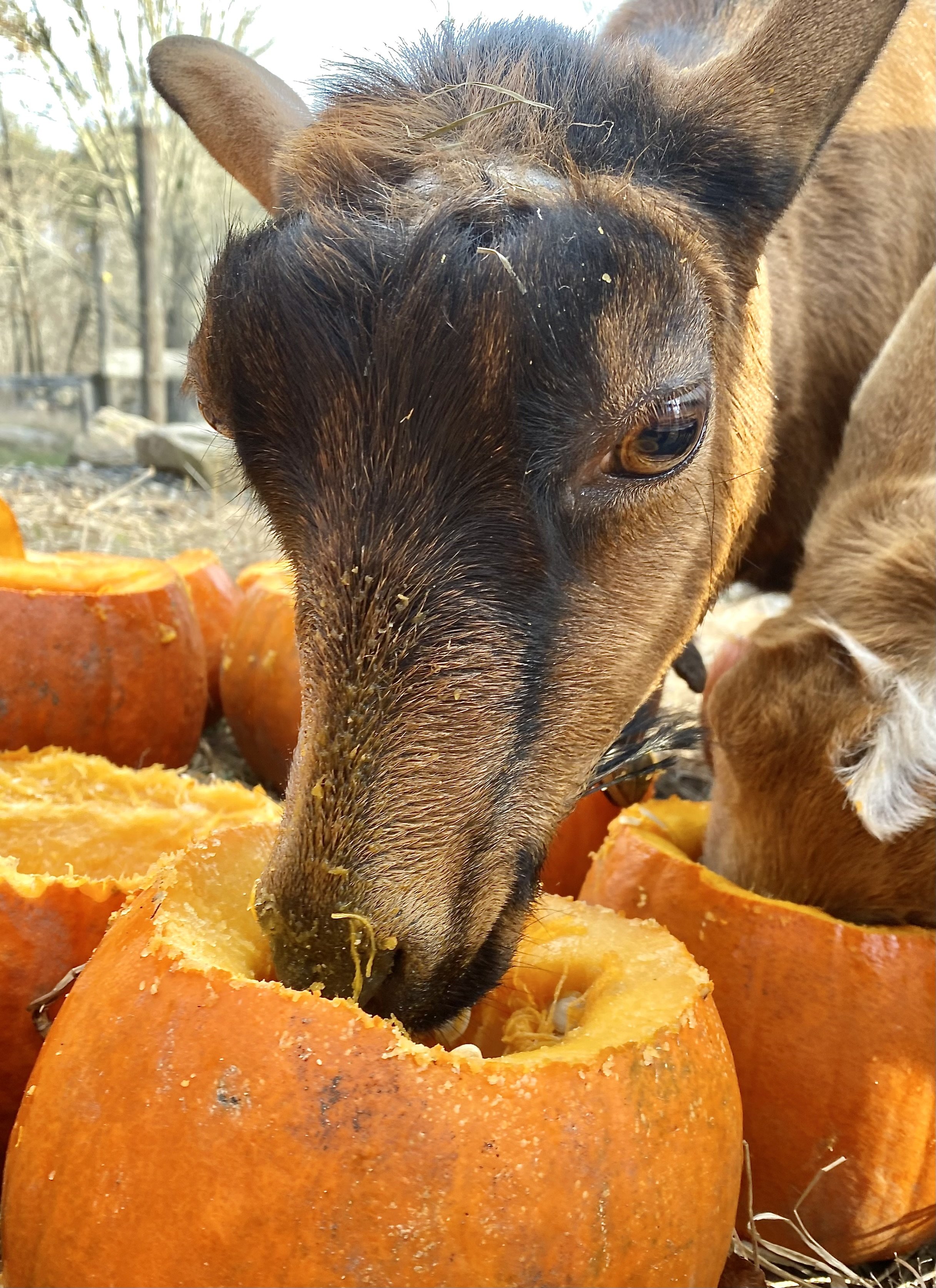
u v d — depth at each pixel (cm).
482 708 38
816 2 47
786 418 70
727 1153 36
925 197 78
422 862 37
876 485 58
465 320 35
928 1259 50
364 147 42
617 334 37
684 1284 34
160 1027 33
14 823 54
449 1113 31
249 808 58
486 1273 31
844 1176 47
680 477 43
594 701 43
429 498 36
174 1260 31
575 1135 32
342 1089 31
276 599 88
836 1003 47
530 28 50
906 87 77
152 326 301
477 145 41
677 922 50
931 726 49
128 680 75
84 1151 33
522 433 36
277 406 37
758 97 48
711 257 45
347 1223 31
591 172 41
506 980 43
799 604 57
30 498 195
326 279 36
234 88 61
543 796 42
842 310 74
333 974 35
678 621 47
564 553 39
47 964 44
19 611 73
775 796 53
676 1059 35
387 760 36
